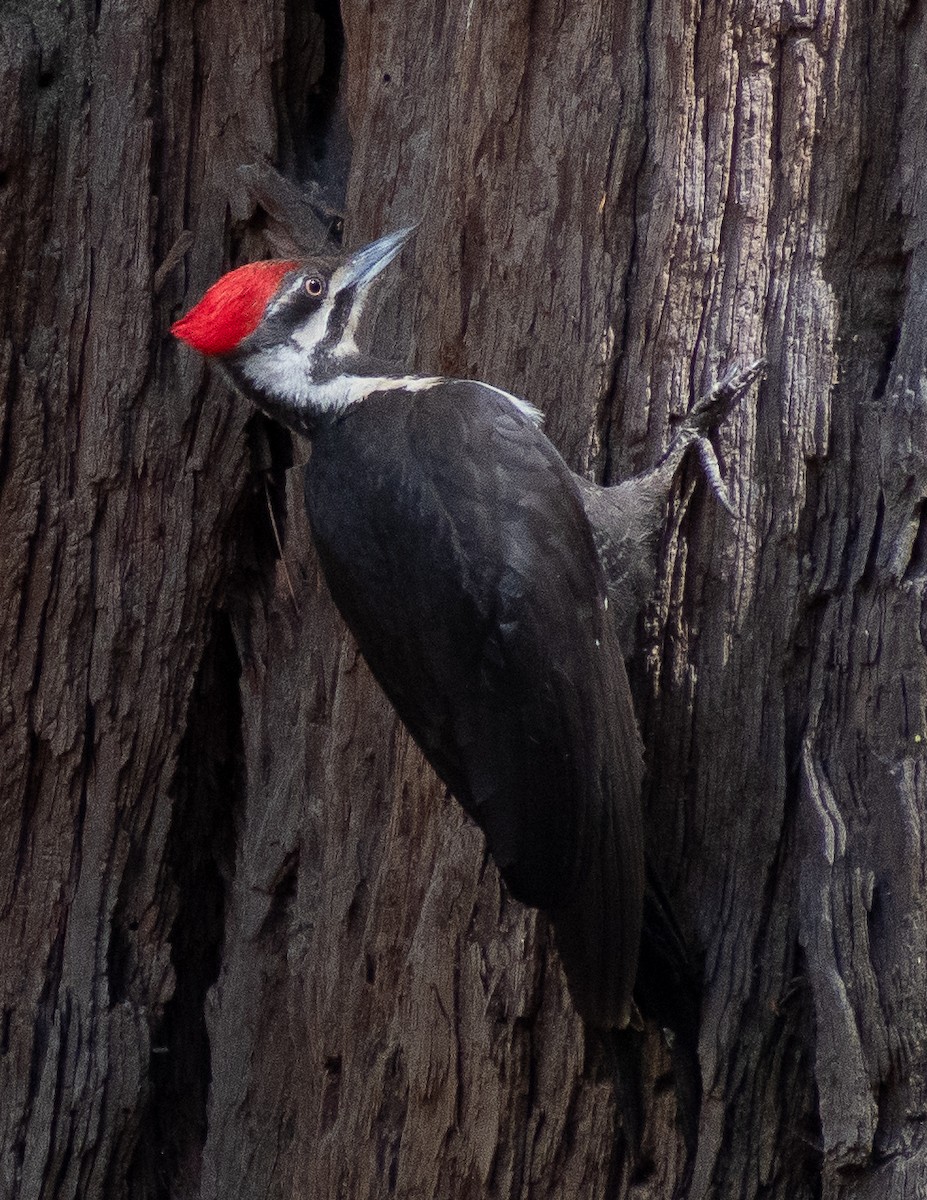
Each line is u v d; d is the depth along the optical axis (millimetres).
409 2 9555
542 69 8344
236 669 10727
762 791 7734
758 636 7766
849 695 7574
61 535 10328
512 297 8391
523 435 7547
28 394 10273
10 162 10195
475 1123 8367
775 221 7793
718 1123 7660
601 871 7211
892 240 7723
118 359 10203
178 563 10305
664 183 7895
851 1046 7195
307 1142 9695
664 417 7938
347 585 7625
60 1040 10438
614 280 8039
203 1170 10414
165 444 10242
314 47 10406
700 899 7844
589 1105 8102
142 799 10492
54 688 10367
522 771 7219
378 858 9266
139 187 10219
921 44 7602
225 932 10750
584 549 7430
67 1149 10461
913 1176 7016
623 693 7414
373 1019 9141
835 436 7676
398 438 7641
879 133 7715
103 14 10305
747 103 7773
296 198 10195
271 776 10328
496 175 8477
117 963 10594
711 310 7879
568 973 7207
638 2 7984
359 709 9359
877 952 7250
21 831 10547
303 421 8203
